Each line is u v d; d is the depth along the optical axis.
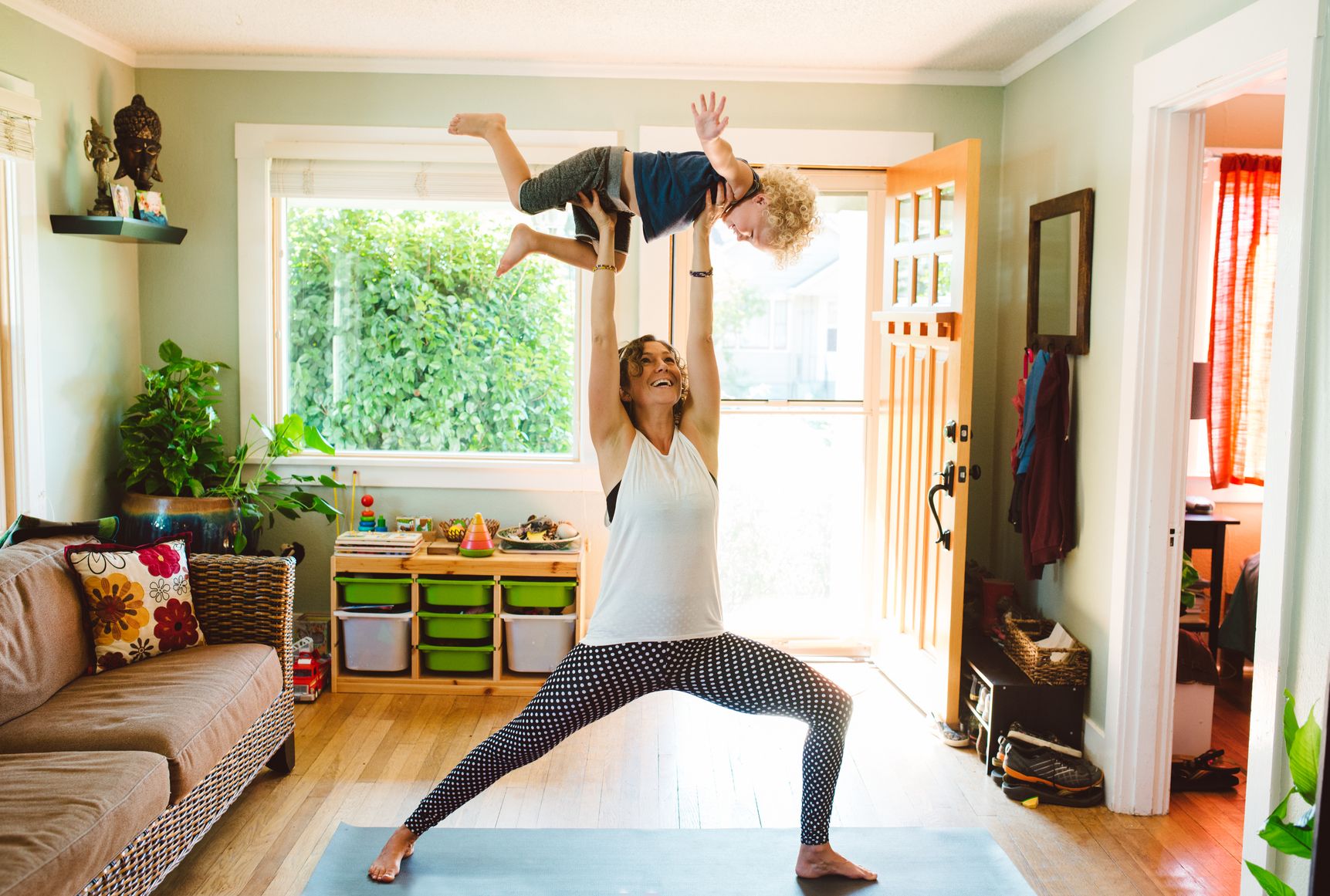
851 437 4.67
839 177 4.46
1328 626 2.25
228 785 2.86
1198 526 4.09
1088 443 3.54
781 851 2.85
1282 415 2.37
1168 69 2.97
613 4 3.51
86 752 2.43
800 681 2.48
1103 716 3.39
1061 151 3.80
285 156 4.34
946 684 3.74
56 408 3.82
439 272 4.54
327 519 4.49
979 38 3.87
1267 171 4.57
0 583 2.73
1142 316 3.15
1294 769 1.82
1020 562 4.22
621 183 2.27
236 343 4.43
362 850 2.80
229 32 3.95
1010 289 4.32
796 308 4.59
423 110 4.35
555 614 4.20
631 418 2.53
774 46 4.02
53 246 3.78
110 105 4.16
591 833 2.95
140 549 3.14
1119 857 2.93
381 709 4.01
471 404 4.57
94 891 2.14
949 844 2.90
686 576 2.41
